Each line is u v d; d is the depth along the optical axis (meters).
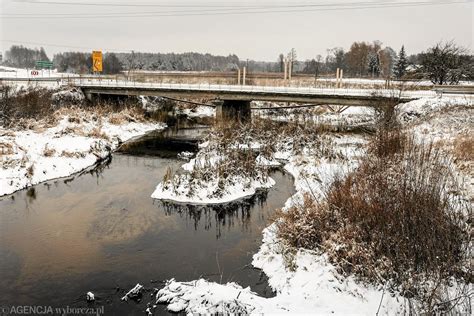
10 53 158.75
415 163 14.68
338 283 10.41
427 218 10.91
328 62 111.56
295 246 12.28
